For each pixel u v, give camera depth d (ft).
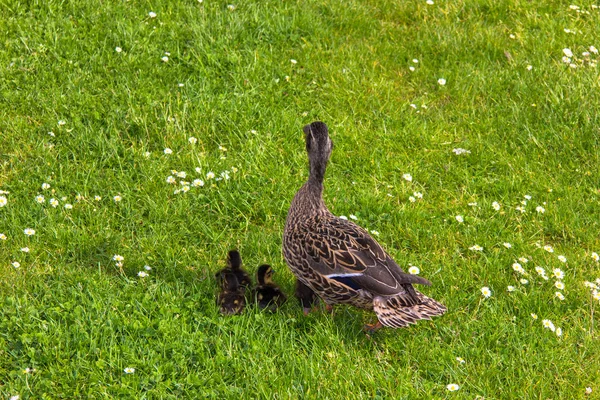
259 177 13.10
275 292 11.75
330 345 11.47
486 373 11.34
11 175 12.75
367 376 11.20
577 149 13.82
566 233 12.94
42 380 10.90
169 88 13.94
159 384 10.96
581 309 11.98
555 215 13.01
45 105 13.39
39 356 11.06
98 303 11.46
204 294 11.79
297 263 11.59
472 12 15.81
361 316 11.83
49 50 14.03
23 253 11.98
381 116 14.15
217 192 12.89
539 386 11.27
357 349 11.51
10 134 13.07
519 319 11.89
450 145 13.87
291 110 13.94
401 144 13.78
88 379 10.98
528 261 12.46
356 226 11.64
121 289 11.73
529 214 13.08
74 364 11.03
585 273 12.43
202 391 10.96
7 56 13.87
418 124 14.11
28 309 11.35
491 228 12.85
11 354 11.06
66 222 12.40
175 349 11.22
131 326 11.32
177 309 11.53
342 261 11.34
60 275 11.76
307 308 11.78
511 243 12.69
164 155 13.16
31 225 12.27
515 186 13.38
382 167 13.47
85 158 13.05
